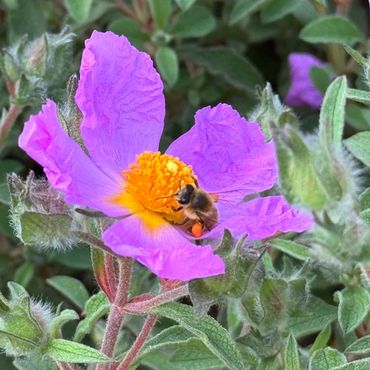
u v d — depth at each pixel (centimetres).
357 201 19
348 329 26
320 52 44
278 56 45
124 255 20
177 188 22
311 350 27
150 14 41
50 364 27
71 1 36
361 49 39
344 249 19
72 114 23
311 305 28
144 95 24
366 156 28
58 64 33
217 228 21
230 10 44
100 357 23
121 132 24
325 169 19
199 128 24
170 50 38
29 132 19
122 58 23
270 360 24
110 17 43
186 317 22
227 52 41
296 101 41
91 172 22
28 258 36
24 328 23
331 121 20
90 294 37
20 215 21
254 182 23
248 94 41
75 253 35
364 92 25
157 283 30
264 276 23
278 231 21
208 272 19
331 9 43
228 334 22
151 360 29
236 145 24
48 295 36
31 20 40
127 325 31
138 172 23
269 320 24
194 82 41
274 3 40
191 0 35
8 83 33
